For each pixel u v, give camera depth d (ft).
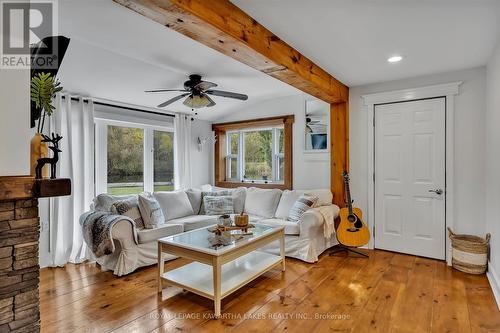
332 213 12.43
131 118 14.62
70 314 7.53
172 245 8.50
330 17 7.08
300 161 15.64
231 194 15.57
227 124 18.40
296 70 9.09
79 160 12.03
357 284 9.29
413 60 10.00
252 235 9.37
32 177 4.01
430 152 11.67
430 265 10.94
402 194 12.29
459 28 7.63
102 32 8.55
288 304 8.03
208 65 11.25
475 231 10.75
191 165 17.83
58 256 11.15
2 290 3.89
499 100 8.24
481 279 9.59
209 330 6.81
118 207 11.16
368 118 12.98
